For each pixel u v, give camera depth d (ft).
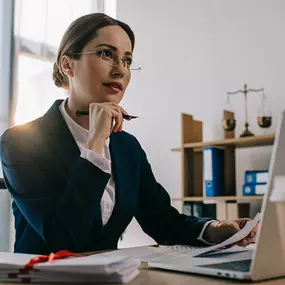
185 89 12.42
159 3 13.38
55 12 12.56
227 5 11.79
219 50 11.82
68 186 3.43
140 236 12.42
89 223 3.41
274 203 2.16
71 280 2.12
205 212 10.06
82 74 4.32
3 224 5.20
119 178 4.44
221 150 10.21
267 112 10.70
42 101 11.97
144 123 13.28
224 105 11.51
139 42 13.74
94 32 4.29
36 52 12.07
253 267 2.12
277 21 10.78
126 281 2.14
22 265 2.16
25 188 3.87
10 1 11.78
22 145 4.14
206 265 2.44
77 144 4.26
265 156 10.43
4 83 11.49
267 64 10.84
